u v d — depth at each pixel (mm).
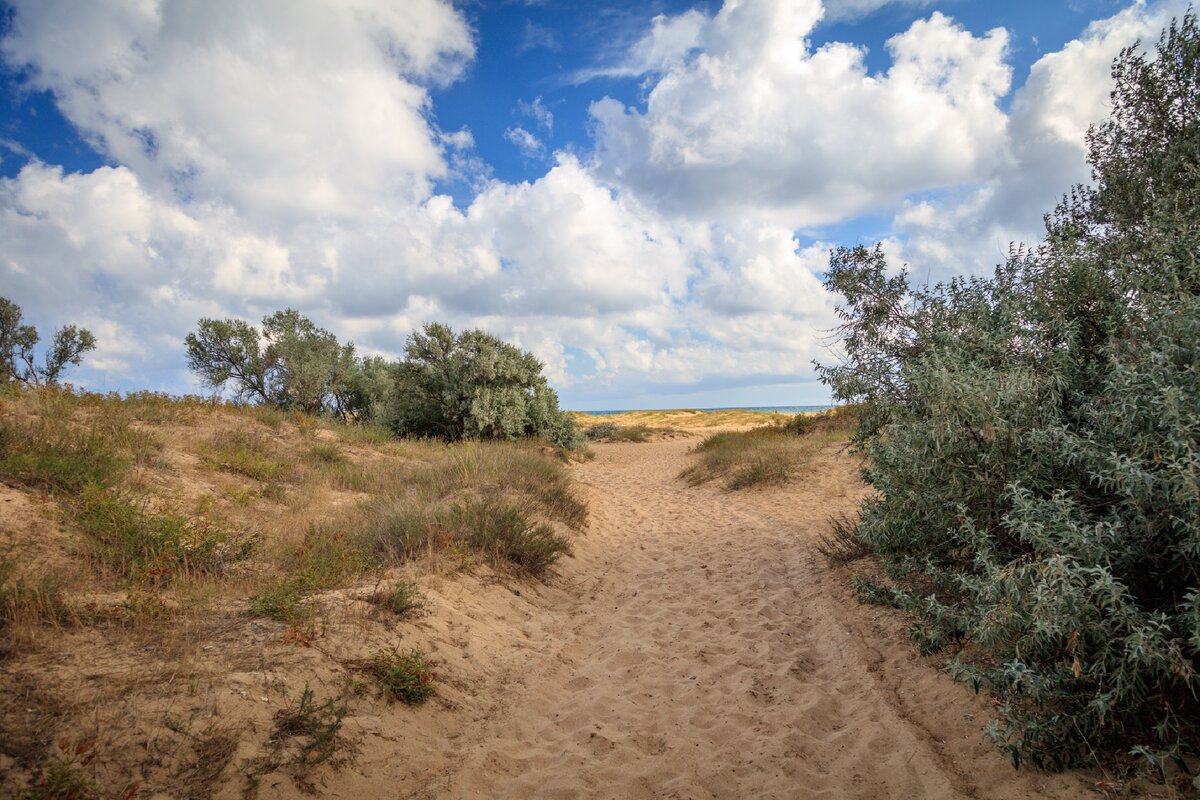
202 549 4945
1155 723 2945
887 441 5090
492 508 7707
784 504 11711
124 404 10664
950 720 3717
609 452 27234
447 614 5211
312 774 2906
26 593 3439
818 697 4270
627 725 4000
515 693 4387
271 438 11492
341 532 6297
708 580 7430
